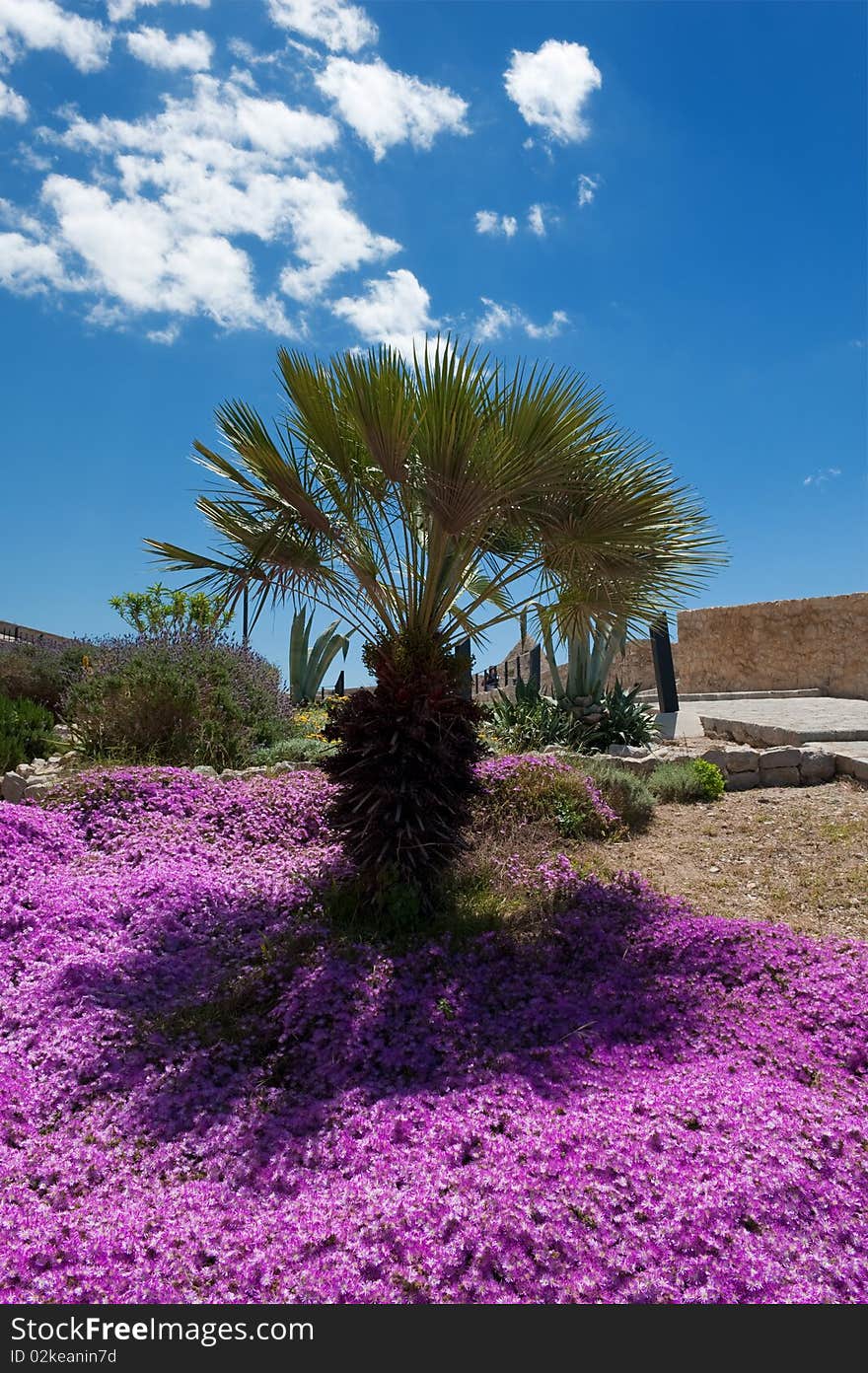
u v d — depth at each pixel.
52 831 6.40
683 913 5.14
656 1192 2.56
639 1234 2.38
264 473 5.01
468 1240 2.37
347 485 4.89
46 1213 2.59
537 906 5.24
